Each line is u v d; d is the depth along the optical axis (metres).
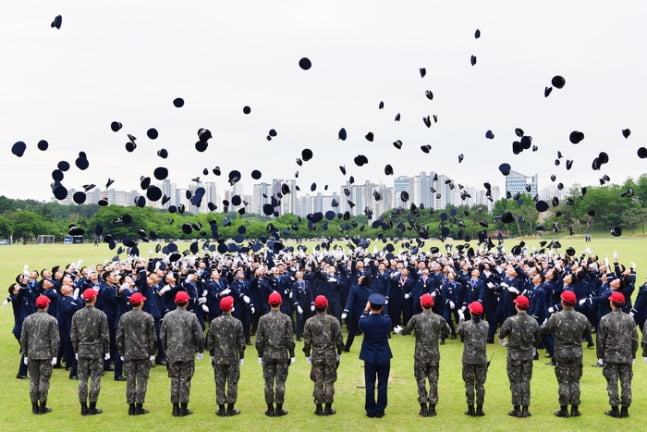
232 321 10.27
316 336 10.22
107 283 13.45
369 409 10.06
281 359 10.17
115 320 13.09
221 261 22.52
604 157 15.34
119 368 12.84
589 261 19.78
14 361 14.74
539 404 10.78
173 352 10.12
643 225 95.88
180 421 9.82
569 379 9.95
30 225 126.50
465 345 10.10
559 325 9.96
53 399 11.24
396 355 15.12
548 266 19.86
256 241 26.12
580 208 88.88
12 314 22.78
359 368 13.86
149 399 11.27
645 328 10.25
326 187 20.62
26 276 13.60
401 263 19.19
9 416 10.11
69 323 13.17
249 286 17.38
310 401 11.08
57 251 71.62
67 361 13.82
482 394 10.01
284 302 17.91
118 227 64.38
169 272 16.36
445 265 18.38
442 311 17.17
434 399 10.09
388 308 18.52
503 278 17.42
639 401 10.93
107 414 10.24
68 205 177.00
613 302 9.95
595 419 9.82
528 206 66.94
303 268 19.97
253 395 11.50
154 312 14.12
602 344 10.05
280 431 9.28
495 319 16.64
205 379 12.90
